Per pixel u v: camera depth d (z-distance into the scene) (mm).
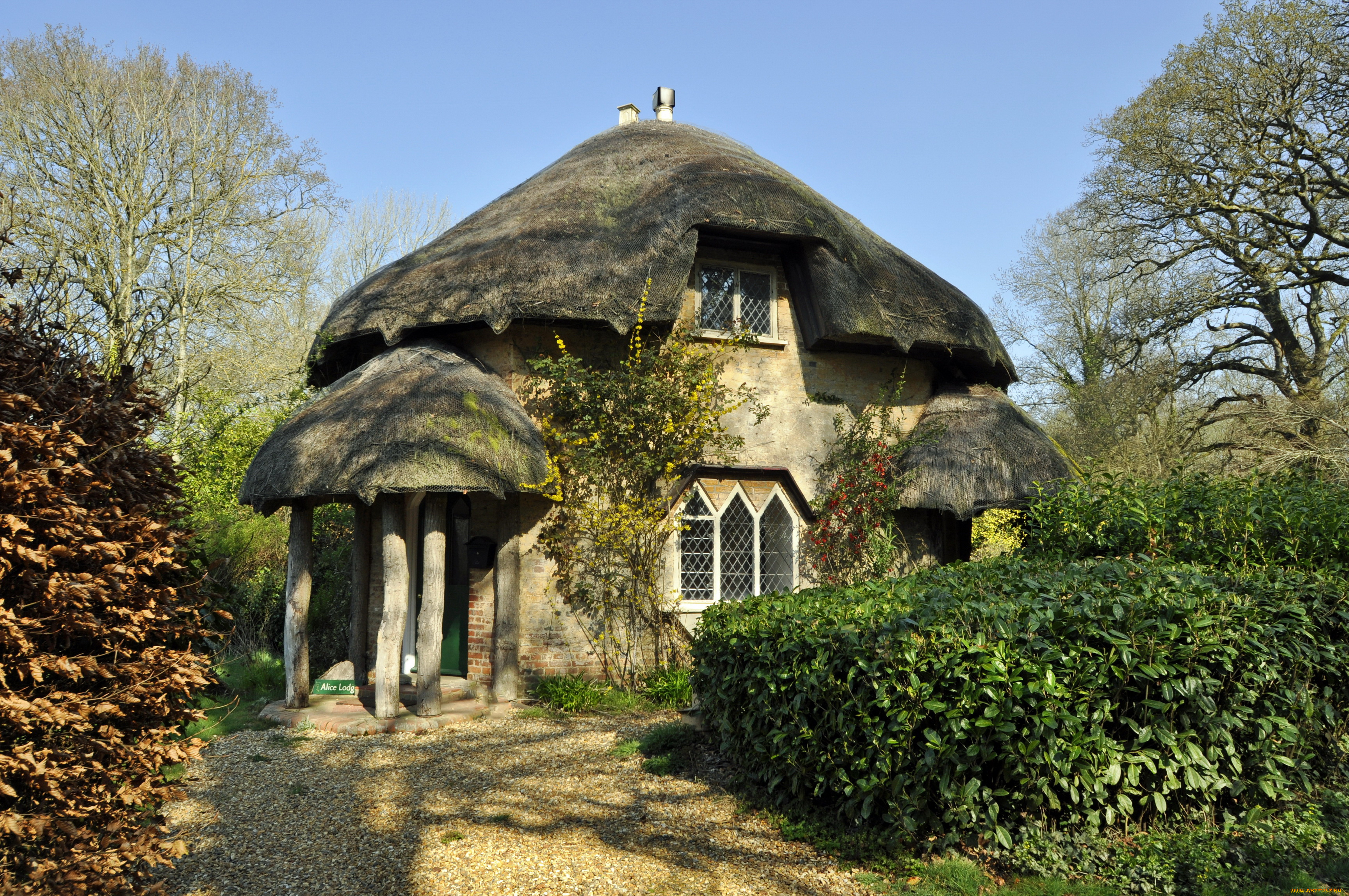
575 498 10273
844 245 11422
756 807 5805
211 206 22109
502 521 10055
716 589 11047
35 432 3332
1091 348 26203
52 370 3928
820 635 5258
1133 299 24453
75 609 3416
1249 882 4211
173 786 4062
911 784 4848
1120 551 7578
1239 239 21328
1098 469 19109
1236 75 19938
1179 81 20609
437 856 5152
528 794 6402
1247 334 23359
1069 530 8047
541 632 10219
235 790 6660
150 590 3719
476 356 10750
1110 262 26406
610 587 10391
